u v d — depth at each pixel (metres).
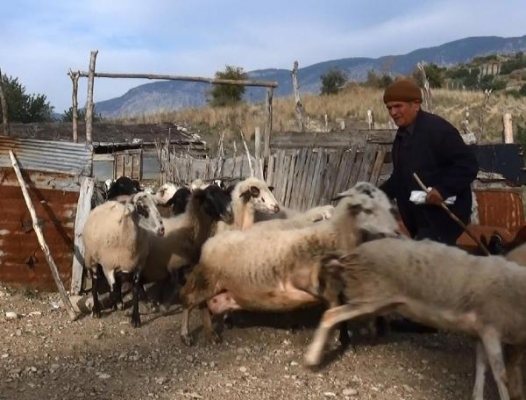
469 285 4.91
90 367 6.02
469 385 5.60
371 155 9.52
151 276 8.45
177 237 8.38
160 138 27.05
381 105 38.66
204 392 5.42
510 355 5.08
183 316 6.76
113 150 25.45
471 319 4.95
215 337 6.74
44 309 8.10
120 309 8.15
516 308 4.83
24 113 39.91
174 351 6.51
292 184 10.55
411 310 5.19
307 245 6.23
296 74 12.37
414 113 6.55
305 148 11.33
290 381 5.66
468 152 6.40
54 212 8.97
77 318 7.75
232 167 13.33
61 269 9.02
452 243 6.45
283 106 40.03
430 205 6.42
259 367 6.02
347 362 6.12
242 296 6.54
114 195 9.70
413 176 6.56
